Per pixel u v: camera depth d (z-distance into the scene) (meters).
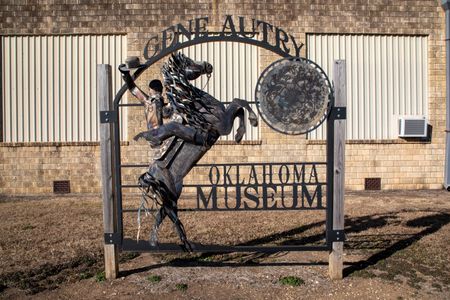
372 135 13.14
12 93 12.67
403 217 9.17
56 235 7.81
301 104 5.48
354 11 12.85
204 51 12.59
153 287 5.52
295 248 5.74
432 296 5.29
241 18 5.69
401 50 13.19
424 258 6.52
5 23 12.53
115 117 5.71
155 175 5.61
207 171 12.49
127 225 8.53
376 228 8.25
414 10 13.09
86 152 12.62
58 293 5.42
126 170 12.41
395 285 5.59
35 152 12.61
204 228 8.27
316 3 12.71
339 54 12.93
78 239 7.57
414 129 12.91
